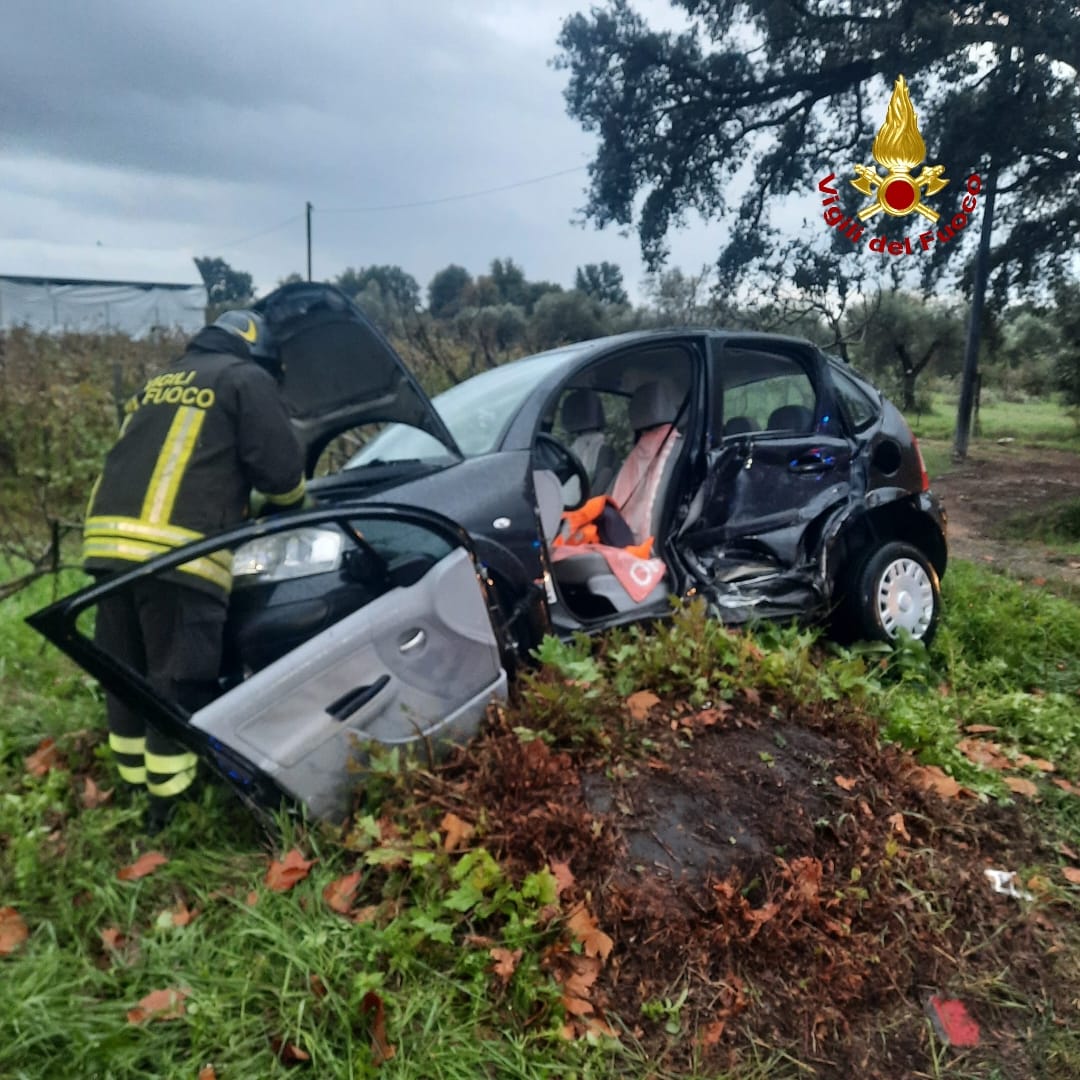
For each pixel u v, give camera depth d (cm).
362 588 314
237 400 313
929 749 371
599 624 404
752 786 311
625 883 270
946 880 303
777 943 263
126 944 260
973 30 1430
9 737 369
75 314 2592
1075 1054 254
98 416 830
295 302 337
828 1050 250
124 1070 215
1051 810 365
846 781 321
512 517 366
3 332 1265
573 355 435
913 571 498
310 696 285
